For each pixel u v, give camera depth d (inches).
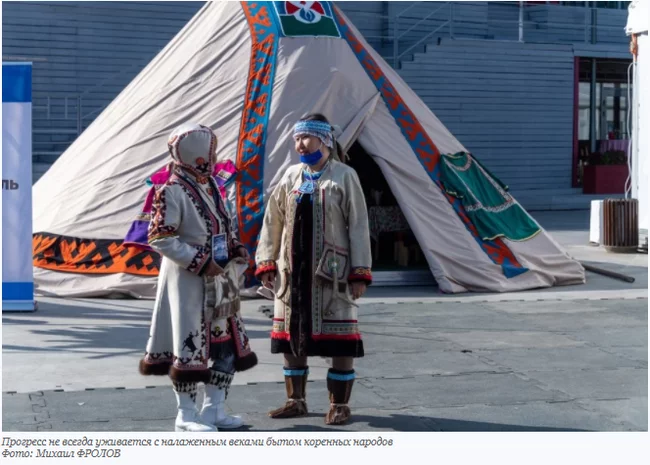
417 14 968.3
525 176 974.4
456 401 251.6
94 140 480.7
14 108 373.1
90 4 837.8
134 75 856.9
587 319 369.4
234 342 222.5
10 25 816.3
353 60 460.1
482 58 936.9
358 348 226.7
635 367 292.4
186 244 209.0
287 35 456.1
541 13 1044.5
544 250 459.5
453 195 442.6
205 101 446.6
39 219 451.8
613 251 589.6
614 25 1067.3
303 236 225.8
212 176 224.4
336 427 225.8
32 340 324.8
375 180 507.5
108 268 418.0
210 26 473.1
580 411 242.7
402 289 442.0
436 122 470.9
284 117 433.1
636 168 625.3
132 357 299.7
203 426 215.3
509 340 330.6
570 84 988.6
